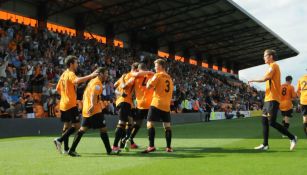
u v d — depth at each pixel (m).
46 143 10.76
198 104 29.69
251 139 11.16
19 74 18.64
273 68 7.98
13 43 20.45
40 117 16.36
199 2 28.16
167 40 41.34
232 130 15.77
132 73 8.67
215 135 13.01
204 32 38.75
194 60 48.69
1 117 14.76
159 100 8.02
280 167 5.84
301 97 10.25
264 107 8.21
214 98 36.75
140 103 9.03
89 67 23.88
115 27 34.22
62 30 29.31
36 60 20.52
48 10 27.31
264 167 5.85
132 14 31.30
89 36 31.86
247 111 40.41
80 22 30.45
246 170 5.60
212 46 46.31
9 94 16.56
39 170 5.86
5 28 21.05
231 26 36.50
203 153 7.80
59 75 20.56
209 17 33.16
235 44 45.38
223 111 34.84
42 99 17.73
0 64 17.62
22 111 16.17
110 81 23.20
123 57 30.66
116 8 29.25
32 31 22.92
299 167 5.82
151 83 7.98
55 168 6.03
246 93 50.72
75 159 7.10
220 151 8.12
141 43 38.56
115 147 7.98
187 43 43.91
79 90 15.75
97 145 9.81
